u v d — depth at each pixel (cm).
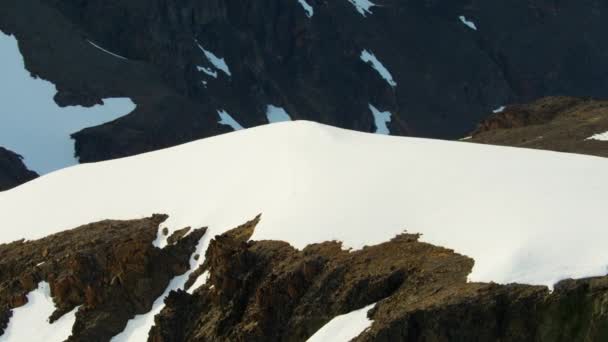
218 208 7075
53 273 7038
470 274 5334
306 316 5709
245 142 7600
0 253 7500
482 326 5053
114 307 6694
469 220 5750
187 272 6769
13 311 6912
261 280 6078
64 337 6606
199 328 6197
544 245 5269
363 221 6081
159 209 7388
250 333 5794
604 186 5809
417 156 6588
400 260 5675
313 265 5878
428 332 5109
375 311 5431
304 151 7056
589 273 5025
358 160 6738
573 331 4916
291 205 6512
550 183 5888
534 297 5019
